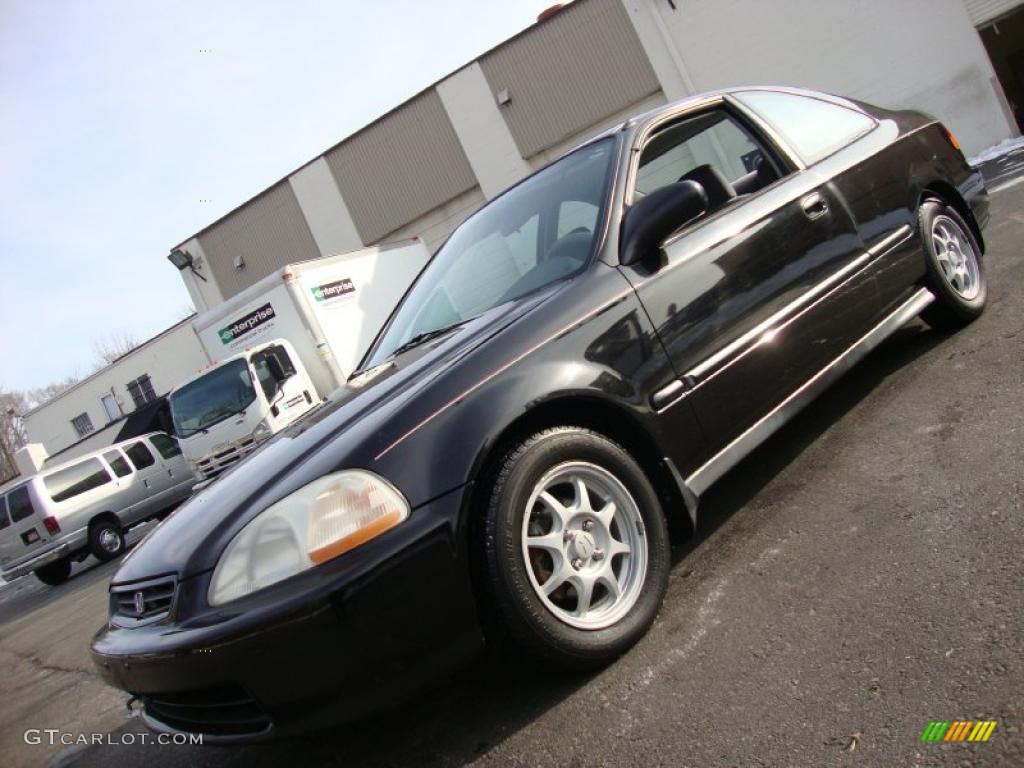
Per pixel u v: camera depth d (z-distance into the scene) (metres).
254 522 1.96
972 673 1.62
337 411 2.43
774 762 1.59
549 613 2.03
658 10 16.38
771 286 2.79
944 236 3.74
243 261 20.98
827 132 3.46
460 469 1.98
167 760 2.81
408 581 1.88
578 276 2.47
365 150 19.22
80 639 6.20
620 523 2.26
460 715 2.21
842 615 1.99
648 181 2.79
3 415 52.47
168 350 25.52
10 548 12.27
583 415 2.28
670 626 2.23
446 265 3.35
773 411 2.71
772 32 15.76
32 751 3.57
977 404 2.87
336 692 1.86
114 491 13.34
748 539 2.59
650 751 1.76
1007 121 14.72
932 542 2.15
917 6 14.80
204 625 1.87
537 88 17.70
